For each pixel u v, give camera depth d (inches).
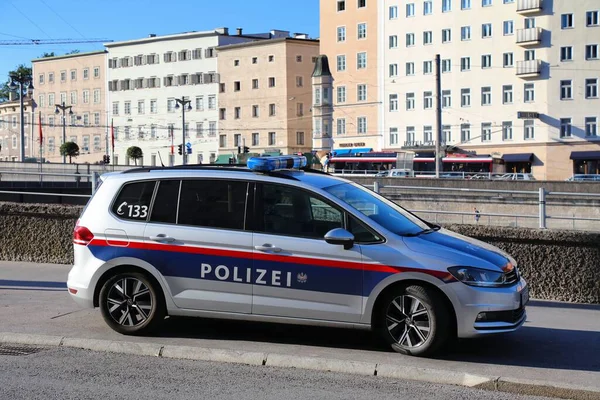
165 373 257.3
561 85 2395.4
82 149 3710.6
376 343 297.4
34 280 448.5
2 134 3996.1
